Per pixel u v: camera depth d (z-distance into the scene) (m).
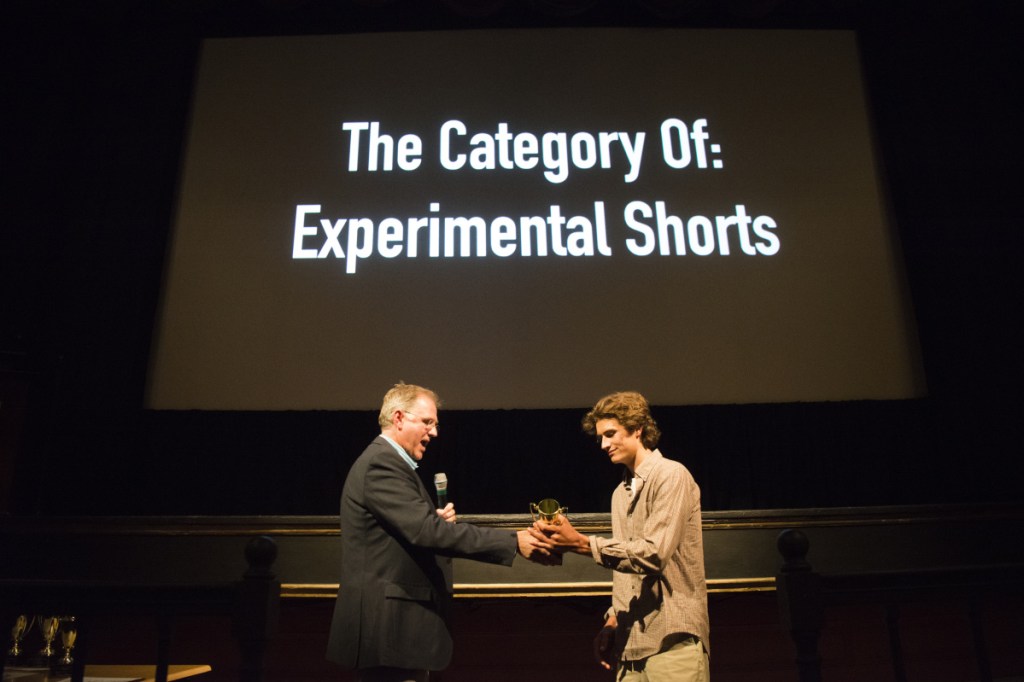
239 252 5.23
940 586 1.46
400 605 1.61
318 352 5.07
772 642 3.56
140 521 2.74
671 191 5.36
